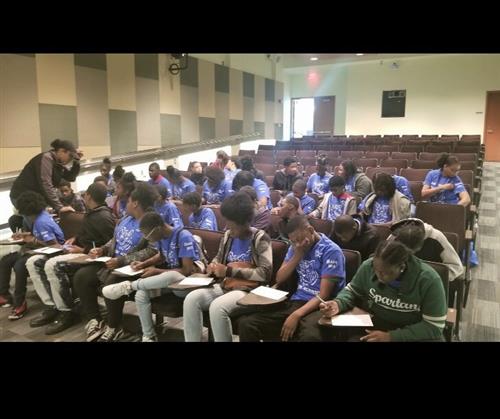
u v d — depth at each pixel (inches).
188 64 351.9
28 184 145.2
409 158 288.4
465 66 464.8
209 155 370.6
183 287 85.7
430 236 88.0
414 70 488.4
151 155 307.6
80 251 118.6
